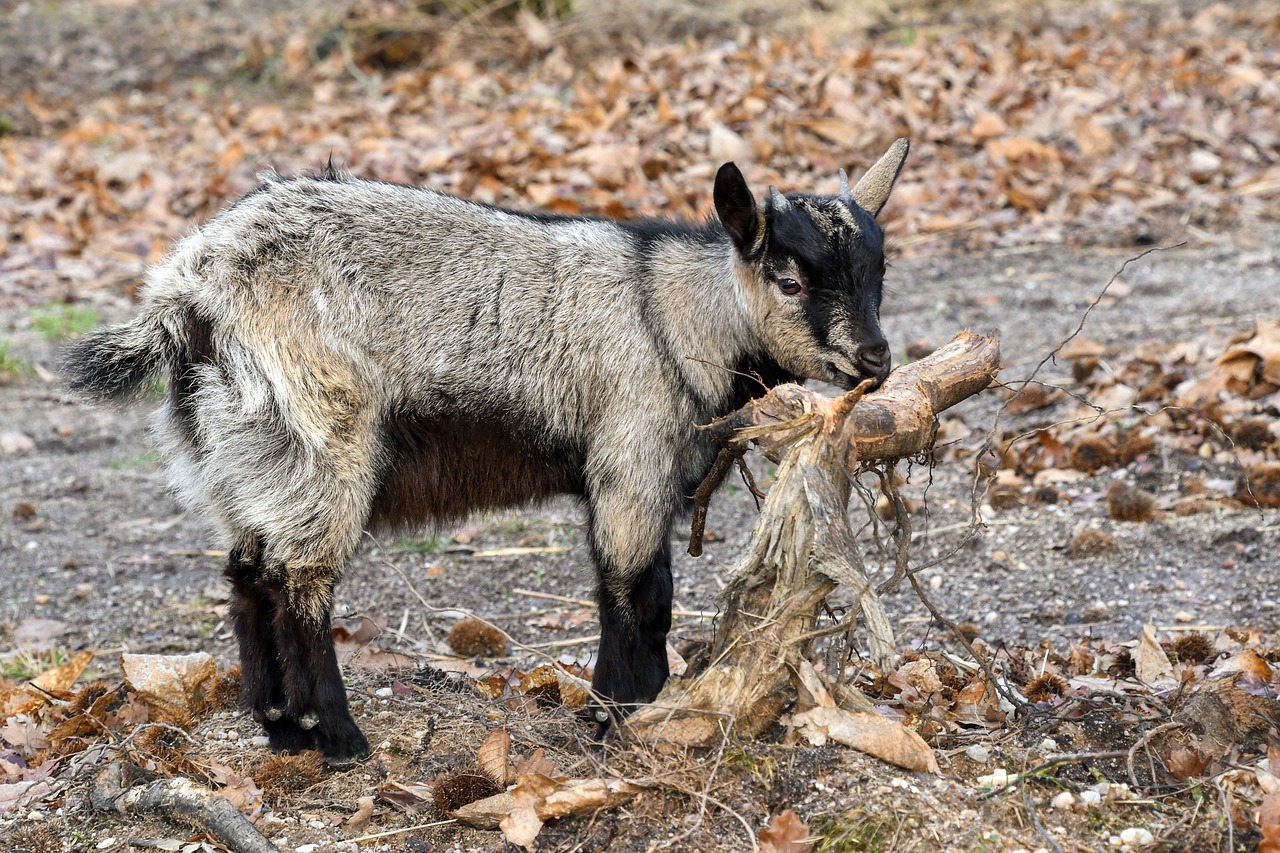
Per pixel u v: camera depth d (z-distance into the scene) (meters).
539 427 8.16
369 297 7.84
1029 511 11.60
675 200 18.20
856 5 28.97
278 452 7.62
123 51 29.17
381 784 7.52
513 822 6.65
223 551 12.35
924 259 17.92
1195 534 10.75
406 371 7.88
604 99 22.38
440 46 27.20
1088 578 10.34
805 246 8.11
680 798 6.72
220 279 7.70
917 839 6.28
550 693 8.76
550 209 18.34
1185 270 16.70
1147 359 13.52
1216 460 11.84
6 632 10.82
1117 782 6.84
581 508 9.47
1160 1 28.80
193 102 26.36
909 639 9.45
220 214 8.13
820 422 6.52
